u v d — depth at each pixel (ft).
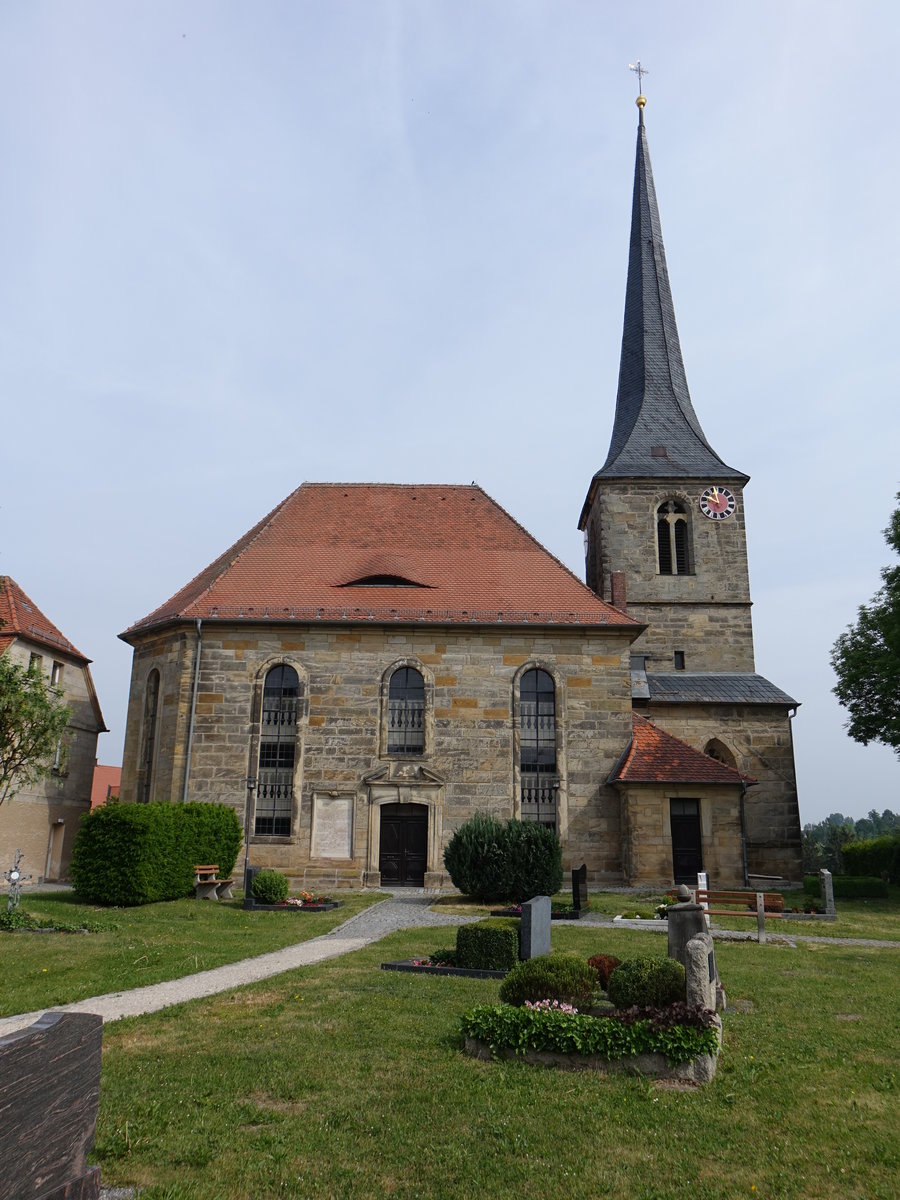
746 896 67.00
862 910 89.56
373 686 103.81
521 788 102.06
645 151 176.76
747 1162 23.65
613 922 70.69
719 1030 32.07
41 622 116.67
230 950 55.47
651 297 163.84
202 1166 22.71
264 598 107.55
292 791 101.35
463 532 121.39
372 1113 26.37
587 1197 21.59
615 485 143.33
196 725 102.58
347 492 128.26
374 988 43.06
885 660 111.14
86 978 46.09
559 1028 31.55
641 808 98.43
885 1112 27.35
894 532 112.88
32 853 109.09
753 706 127.75
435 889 96.78
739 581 139.74
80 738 122.11
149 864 79.05
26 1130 15.72
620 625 104.99
